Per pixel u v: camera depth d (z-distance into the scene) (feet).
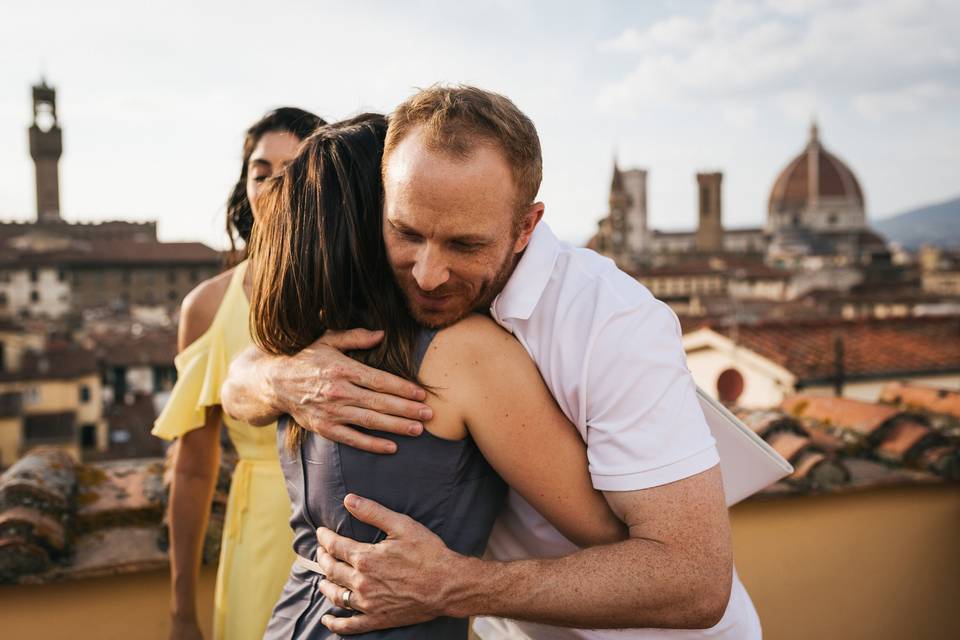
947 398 12.46
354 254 4.25
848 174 501.97
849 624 9.10
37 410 116.47
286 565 6.17
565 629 4.91
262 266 4.63
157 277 280.31
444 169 3.65
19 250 285.64
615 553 4.08
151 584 7.51
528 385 4.20
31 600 7.18
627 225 333.62
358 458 4.24
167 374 152.46
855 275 331.77
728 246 513.86
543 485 4.25
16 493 7.38
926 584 9.36
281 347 4.58
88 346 156.46
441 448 4.20
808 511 8.90
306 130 6.98
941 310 160.04
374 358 4.30
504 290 4.33
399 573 4.11
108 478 8.59
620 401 4.11
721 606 4.13
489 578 4.12
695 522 4.05
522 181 3.83
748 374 45.52
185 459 6.70
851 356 46.01
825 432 10.69
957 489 9.44
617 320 4.17
